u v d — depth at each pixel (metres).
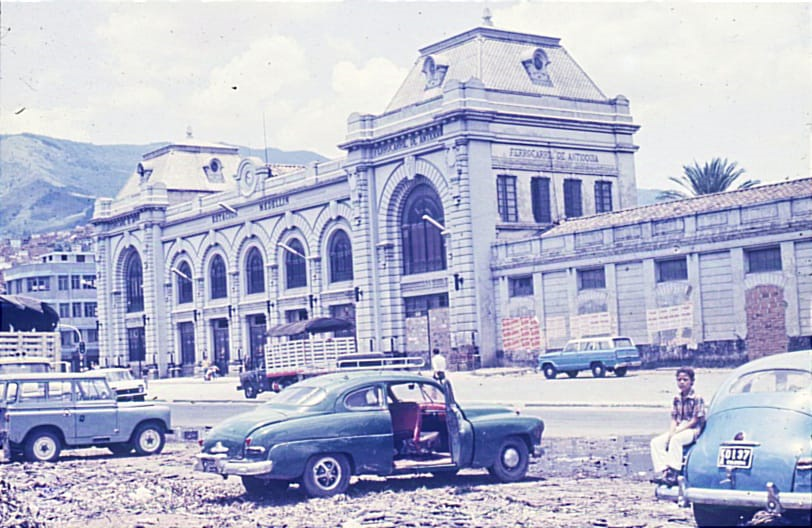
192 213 82.25
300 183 69.75
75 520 14.92
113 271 92.12
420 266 60.44
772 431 10.60
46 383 23.52
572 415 28.41
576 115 60.19
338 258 67.56
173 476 19.77
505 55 60.75
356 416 15.83
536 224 58.19
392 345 61.31
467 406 16.88
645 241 47.66
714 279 44.84
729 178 67.31
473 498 15.00
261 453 15.30
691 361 45.69
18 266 118.94
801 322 41.44
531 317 53.69
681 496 11.17
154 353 85.81
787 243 41.91
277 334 57.03
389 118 61.34
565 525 12.53
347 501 15.14
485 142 56.59
